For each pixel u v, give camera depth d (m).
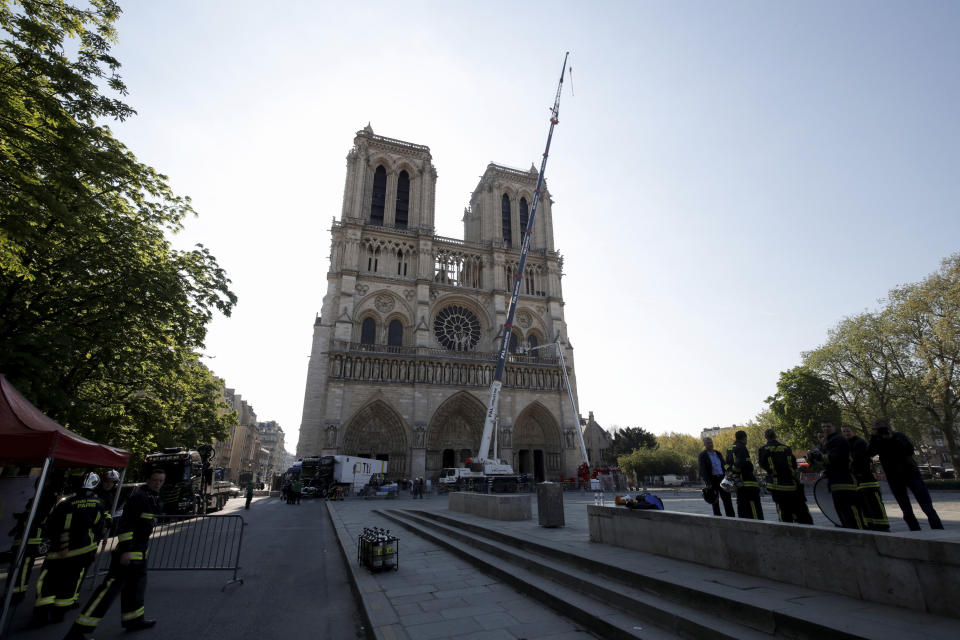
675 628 6.39
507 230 81.81
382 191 74.19
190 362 27.06
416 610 8.43
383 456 58.41
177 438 37.50
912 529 9.29
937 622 5.01
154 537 19.00
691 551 8.84
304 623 8.57
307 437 55.31
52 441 9.45
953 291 42.72
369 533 12.47
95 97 12.55
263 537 19.61
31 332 16.00
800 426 51.97
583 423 90.19
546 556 10.98
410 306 66.38
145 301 18.11
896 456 9.72
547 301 75.44
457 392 62.41
